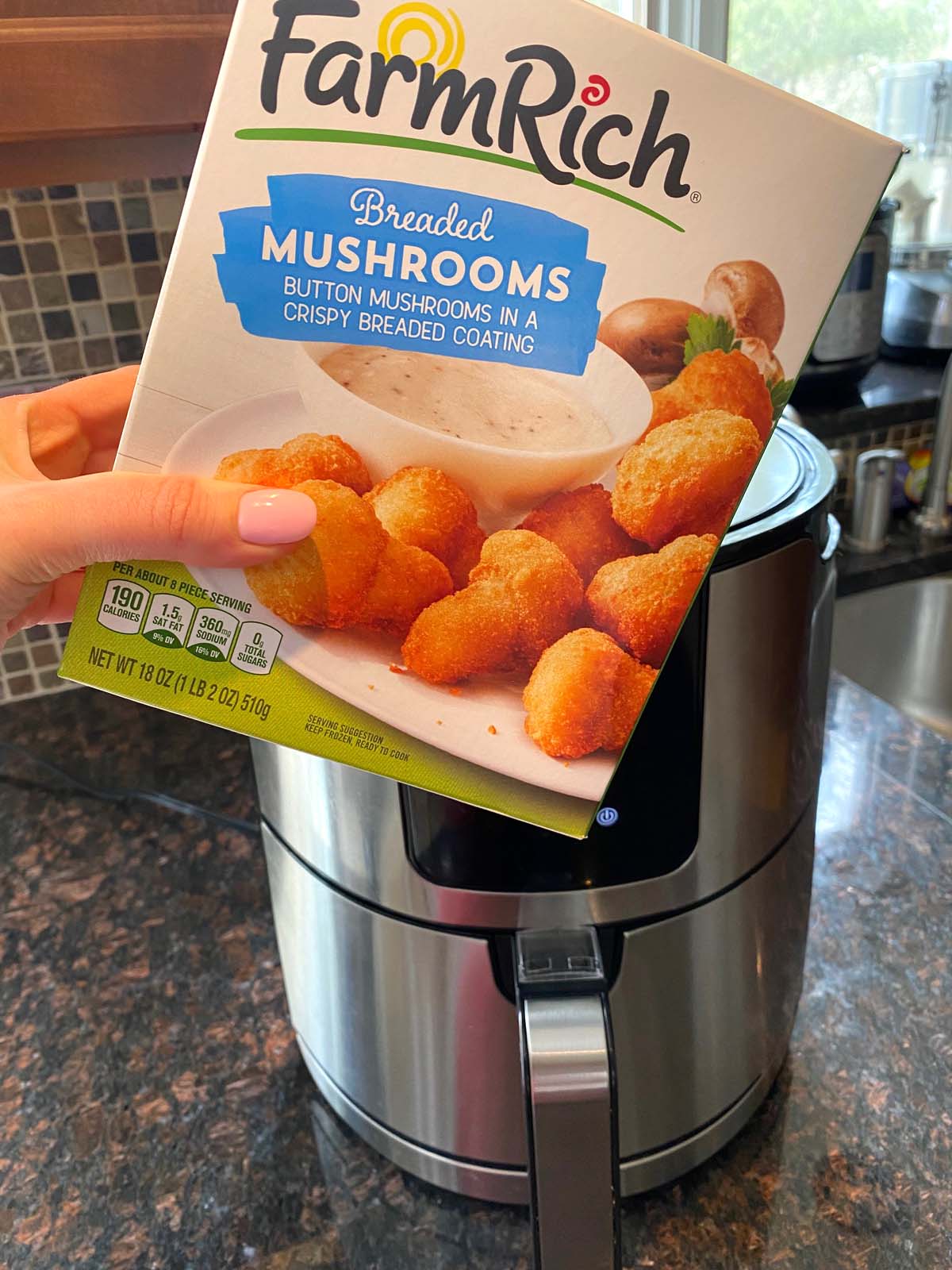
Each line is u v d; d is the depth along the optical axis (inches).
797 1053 19.6
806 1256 16.2
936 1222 16.4
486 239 9.1
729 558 12.7
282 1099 19.4
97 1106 19.3
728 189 9.1
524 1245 16.7
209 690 10.6
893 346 44.7
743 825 14.9
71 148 21.9
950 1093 18.6
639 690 10.6
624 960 14.9
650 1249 16.5
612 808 13.7
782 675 14.3
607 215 9.1
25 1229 17.2
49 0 17.0
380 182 8.8
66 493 9.6
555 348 9.5
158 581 10.2
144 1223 17.3
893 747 28.3
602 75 8.7
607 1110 12.6
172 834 27.0
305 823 15.4
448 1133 16.5
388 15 8.3
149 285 30.8
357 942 15.7
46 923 23.9
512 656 10.5
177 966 22.5
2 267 28.9
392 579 10.1
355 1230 17.1
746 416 9.8
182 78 18.0
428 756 10.8
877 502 38.3
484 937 14.6
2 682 33.8
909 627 39.6
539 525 10.1
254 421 9.6
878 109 42.0
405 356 9.5
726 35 35.9
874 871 23.8
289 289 9.1
